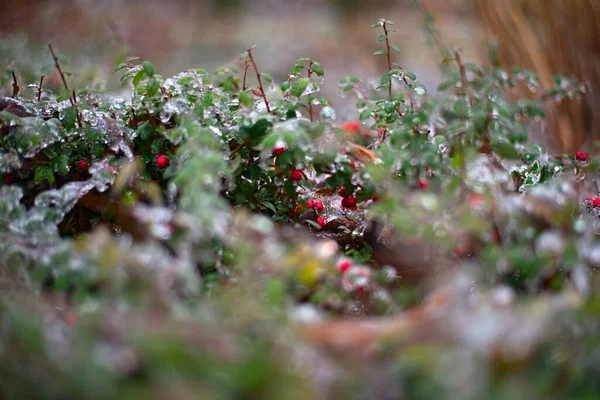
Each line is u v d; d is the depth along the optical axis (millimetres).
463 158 771
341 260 763
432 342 689
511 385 682
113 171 806
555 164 855
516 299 752
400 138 806
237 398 676
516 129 826
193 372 675
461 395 673
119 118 861
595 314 699
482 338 680
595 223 782
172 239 751
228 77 814
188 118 794
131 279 714
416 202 751
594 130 1051
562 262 747
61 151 833
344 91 868
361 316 766
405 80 856
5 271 744
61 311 727
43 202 781
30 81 966
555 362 693
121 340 683
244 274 731
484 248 765
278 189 838
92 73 958
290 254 742
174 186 770
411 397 684
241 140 812
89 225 823
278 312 705
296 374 679
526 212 755
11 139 822
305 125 798
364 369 688
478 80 901
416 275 813
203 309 706
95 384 671
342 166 816
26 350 684
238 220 745
